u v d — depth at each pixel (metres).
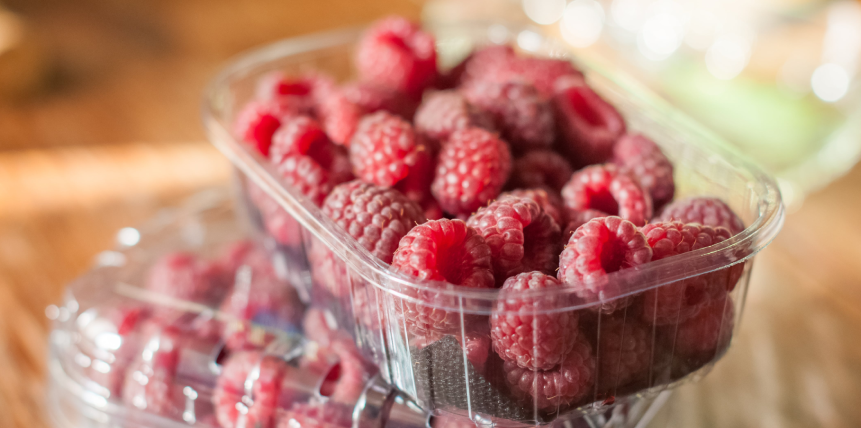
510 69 0.41
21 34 0.63
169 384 0.36
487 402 0.31
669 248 0.31
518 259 0.31
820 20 0.54
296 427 0.34
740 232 0.32
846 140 0.53
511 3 0.69
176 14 0.76
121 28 0.73
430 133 0.36
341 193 0.33
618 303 0.30
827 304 0.43
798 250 0.46
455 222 0.31
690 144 0.37
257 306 0.38
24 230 0.47
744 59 0.55
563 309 0.30
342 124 0.38
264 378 0.35
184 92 0.62
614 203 0.34
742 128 0.54
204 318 0.38
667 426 0.37
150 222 0.45
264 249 0.39
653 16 0.59
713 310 0.32
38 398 0.40
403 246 0.31
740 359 0.40
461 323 0.30
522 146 0.37
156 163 0.52
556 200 0.35
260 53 0.45
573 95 0.38
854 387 0.39
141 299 0.40
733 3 0.56
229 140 0.37
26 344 0.42
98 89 0.63
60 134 0.56
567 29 0.64
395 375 0.32
